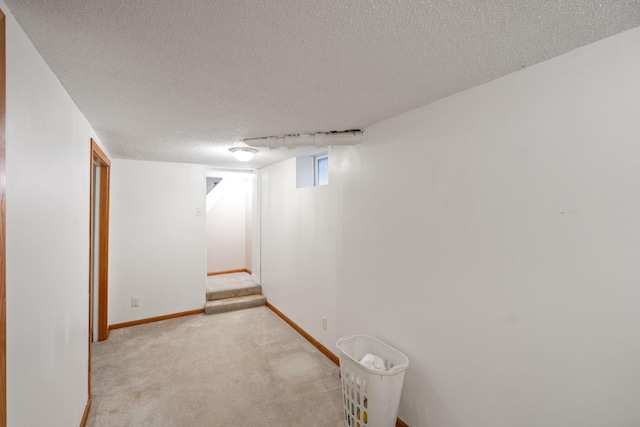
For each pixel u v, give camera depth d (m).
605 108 1.12
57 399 1.44
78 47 1.17
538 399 1.32
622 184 1.09
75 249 1.77
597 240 1.15
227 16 0.98
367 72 1.39
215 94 1.65
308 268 3.30
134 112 1.93
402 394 2.00
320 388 2.45
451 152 1.67
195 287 4.13
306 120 2.12
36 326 1.18
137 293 3.77
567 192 1.23
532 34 1.09
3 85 0.87
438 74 1.41
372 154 2.28
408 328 1.96
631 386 1.08
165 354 2.99
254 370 2.71
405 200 1.98
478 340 1.54
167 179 3.95
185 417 2.09
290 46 1.17
